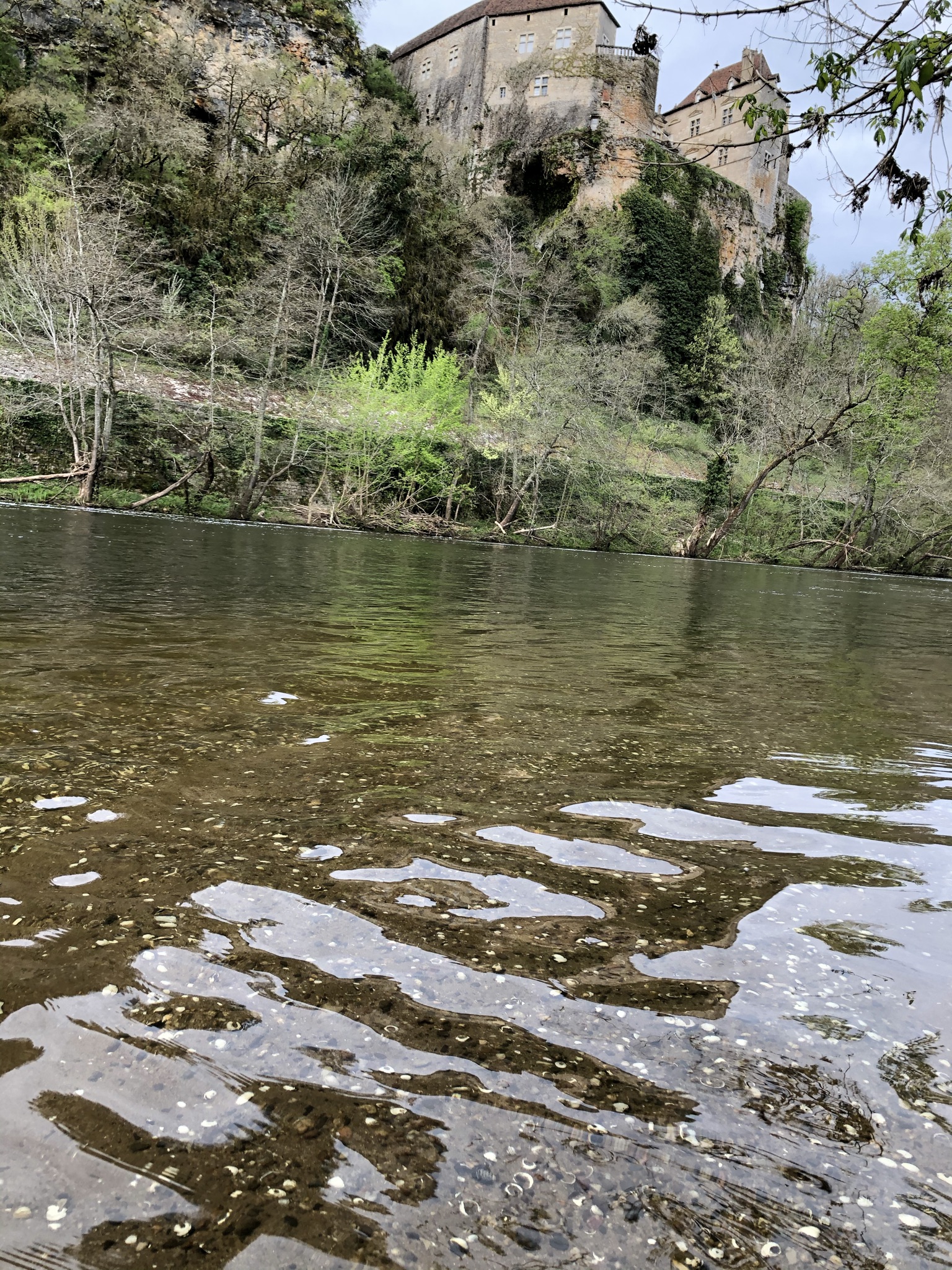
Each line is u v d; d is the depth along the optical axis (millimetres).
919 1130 1076
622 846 2027
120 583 7109
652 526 32625
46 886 1616
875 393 31141
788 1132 1062
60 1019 1201
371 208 32625
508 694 3777
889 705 4227
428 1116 1055
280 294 26547
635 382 37625
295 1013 1252
